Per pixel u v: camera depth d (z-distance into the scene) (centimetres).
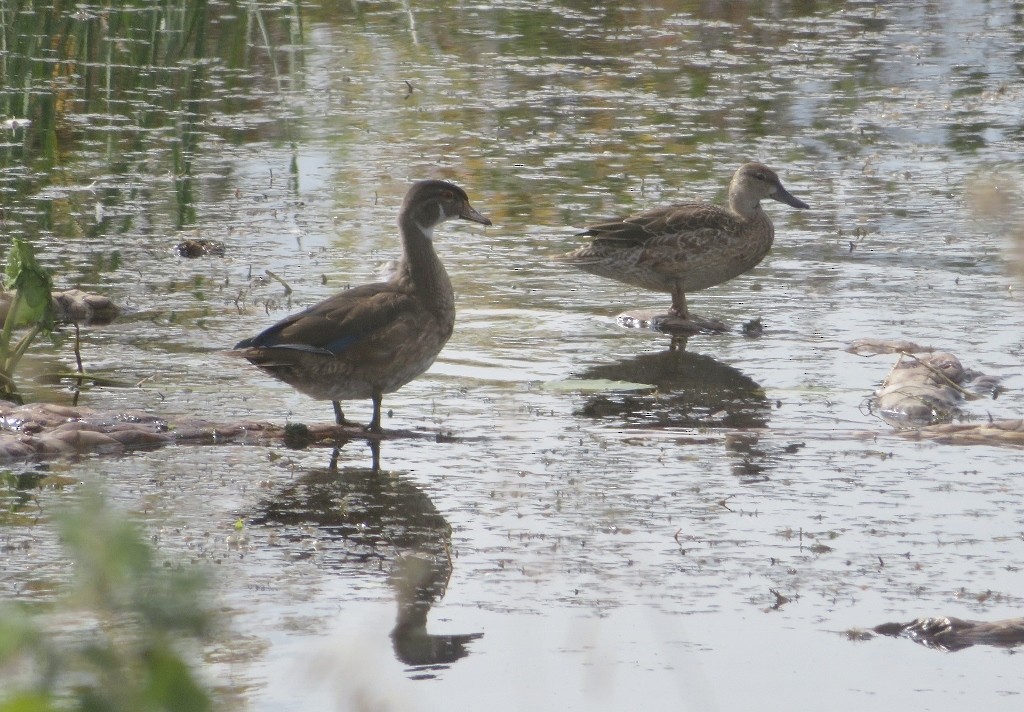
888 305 1677
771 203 2131
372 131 2475
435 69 2916
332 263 1789
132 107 2566
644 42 3161
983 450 1200
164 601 317
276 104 2628
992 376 1405
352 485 1095
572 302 1700
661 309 1664
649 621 865
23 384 1329
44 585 867
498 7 3462
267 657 793
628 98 2728
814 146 2430
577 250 1720
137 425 1196
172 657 314
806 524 1028
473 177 2222
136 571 314
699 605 890
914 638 849
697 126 2548
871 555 973
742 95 2748
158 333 1512
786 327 1602
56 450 1141
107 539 313
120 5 3070
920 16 3431
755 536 1004
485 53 3052
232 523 1005
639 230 1659
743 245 1683
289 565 933
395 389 1247
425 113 2603
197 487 1078
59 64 2811
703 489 1100
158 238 1870
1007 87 2816
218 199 2067
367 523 1016
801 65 2977
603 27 3297
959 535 1009
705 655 823
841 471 1146
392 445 1199
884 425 1277
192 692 313
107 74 2714
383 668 789
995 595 908
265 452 1171
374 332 1212
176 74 2802
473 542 985
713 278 1683
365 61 2964
